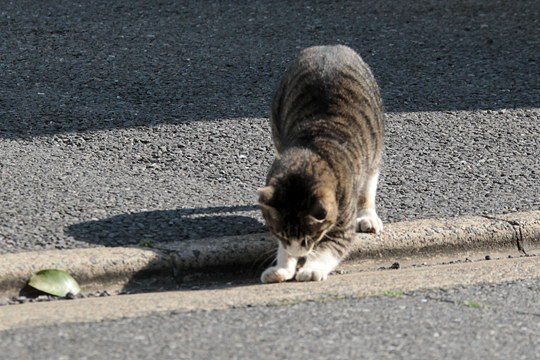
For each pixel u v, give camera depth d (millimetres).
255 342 7648
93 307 8641
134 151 12984
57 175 12039
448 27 18828
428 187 12133
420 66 16766
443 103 15164
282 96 11500
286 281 9898
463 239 10781
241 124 14023
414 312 8453
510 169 12805
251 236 10398
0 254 9711
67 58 16562
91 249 9898
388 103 15102
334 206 9664
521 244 10961
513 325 8188
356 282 9547
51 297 9375
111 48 17156
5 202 11086
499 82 16109
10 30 17953
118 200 11359
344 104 10844
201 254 9984
